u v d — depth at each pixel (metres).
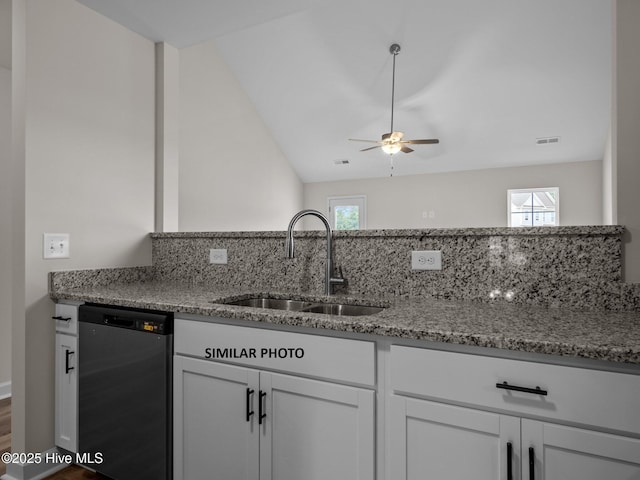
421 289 1.52
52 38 1.70
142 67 2.12
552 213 5.87
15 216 1.64
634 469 0.81
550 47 3.95
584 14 3.58
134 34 2.08
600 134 5.07
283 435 1.18
